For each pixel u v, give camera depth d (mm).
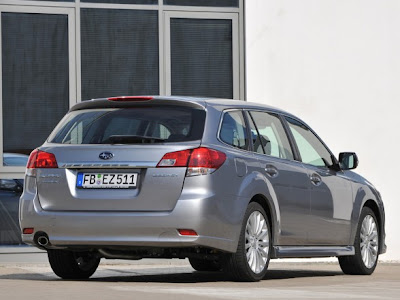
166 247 19906
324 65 33469
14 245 31047
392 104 33812
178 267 29797
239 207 20406
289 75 33281
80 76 32188
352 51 33594
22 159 31578
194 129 20344
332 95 33531
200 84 33094
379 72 33781
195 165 19812
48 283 19922
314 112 33406
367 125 33719
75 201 20312
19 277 23641
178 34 32938
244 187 20656
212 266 27203
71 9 32188
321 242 23812
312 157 24172
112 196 20062
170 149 20000
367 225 25969
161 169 19891
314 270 28812
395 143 33844
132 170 20078
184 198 19703
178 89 32938
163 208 19781
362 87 33656
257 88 33156
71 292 17094
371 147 33750
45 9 31984
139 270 27922
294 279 22984
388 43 33812
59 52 32062
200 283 20234
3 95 31578
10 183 31297
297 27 33312
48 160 20797
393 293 17797
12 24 31750
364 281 22453
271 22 33188
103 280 22375
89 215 20094
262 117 22688
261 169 21469
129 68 32594
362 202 25641
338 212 24500
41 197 20734
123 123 20766
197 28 33062
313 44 33406
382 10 33781
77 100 32125
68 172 20531
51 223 20422
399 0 33844
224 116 21141
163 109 20766
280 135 23125
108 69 32438
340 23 33531
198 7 33062
